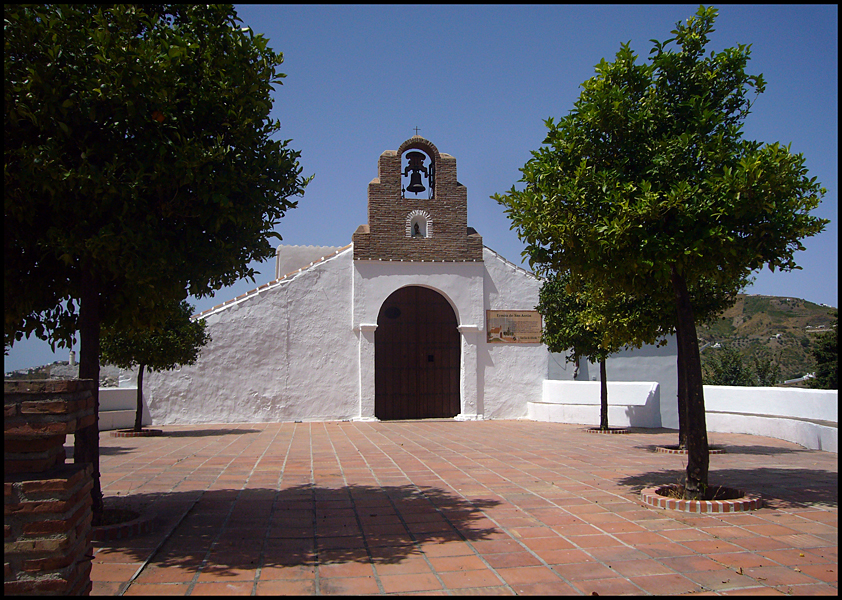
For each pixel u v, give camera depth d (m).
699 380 7.43
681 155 6.95
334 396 18.09
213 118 5.87
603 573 5.00
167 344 13.95
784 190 6.57
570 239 7.05
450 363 19.61
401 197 19.09
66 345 6.66
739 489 7.96
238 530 6.16
